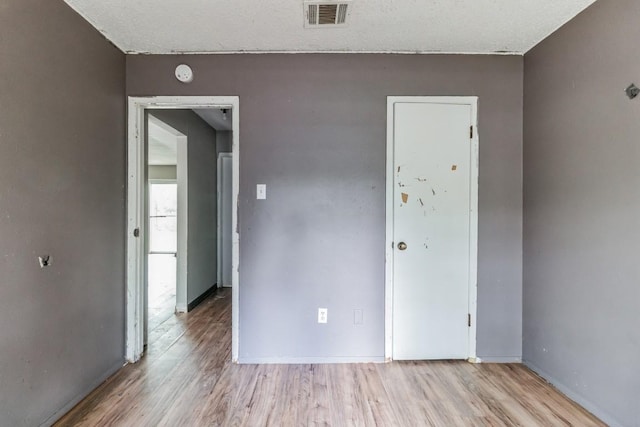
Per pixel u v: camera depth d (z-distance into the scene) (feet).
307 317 8.57
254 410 6.57
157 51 8.38
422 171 8.57
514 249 8.64
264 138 8.54
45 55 5.94
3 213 5.13
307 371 8.14
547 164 7.70
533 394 7.15
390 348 8.61
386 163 8.57
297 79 8.53
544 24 7.19
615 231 5.99
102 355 7.63
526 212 8.45
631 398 5.72
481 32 7.55
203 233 14.62
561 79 7.27
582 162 6.70
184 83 8.52
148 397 7.01
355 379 7.75
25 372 5.53
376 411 6.55
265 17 6.95
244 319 8.55
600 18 6.28
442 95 8.57
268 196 8.55
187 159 13.01
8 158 5.21
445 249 8.62
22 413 5.47
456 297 8.64
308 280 8.57
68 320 6.54
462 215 8.61
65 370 6.45
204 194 14.75
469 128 8.59
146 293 9.75
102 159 7.61
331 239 8.57
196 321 11.80
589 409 6.53
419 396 7.07
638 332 5.60
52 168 6.12
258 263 8.55
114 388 7.36
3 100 5.13
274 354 8.57
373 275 8.61
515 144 8.61
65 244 6.46
